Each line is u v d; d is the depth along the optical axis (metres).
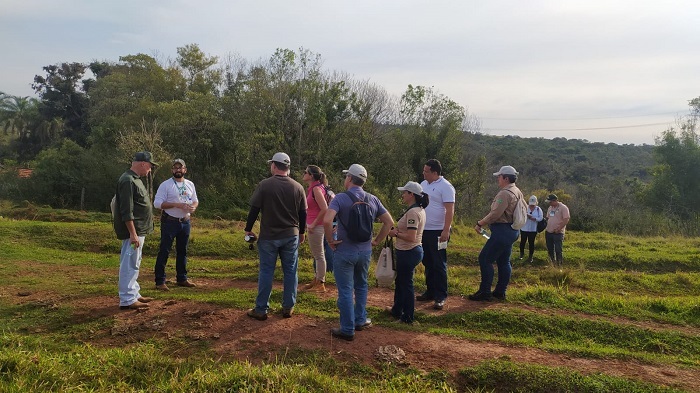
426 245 7.04
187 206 7.55
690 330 6.70
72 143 29.91
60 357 4.84
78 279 8.35
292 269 6.16
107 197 27.09
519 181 40.03
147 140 23.73
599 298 7.82
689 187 34.56
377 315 6.66
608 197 34.22
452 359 5.30
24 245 11.80
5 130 54.69
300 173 24.84
